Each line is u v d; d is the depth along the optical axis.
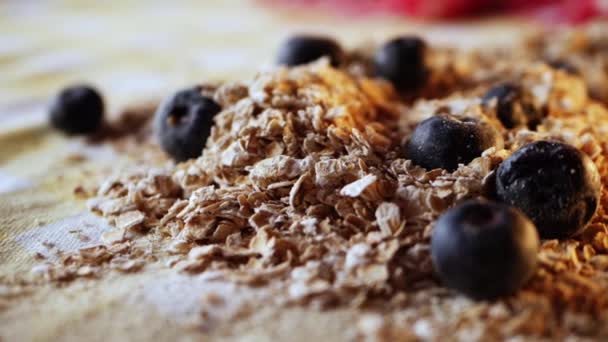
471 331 0.14
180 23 0.34
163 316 0.15
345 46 0.25
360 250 0.16
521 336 0.14
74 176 0.20
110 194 0.18
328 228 0.16
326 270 0.16
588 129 0.19
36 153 0.21
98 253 0.17
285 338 0.14
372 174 0.17
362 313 0.15
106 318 0.15
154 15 0.37
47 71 0.27
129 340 0.15
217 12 0.37
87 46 0.30
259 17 0.35
